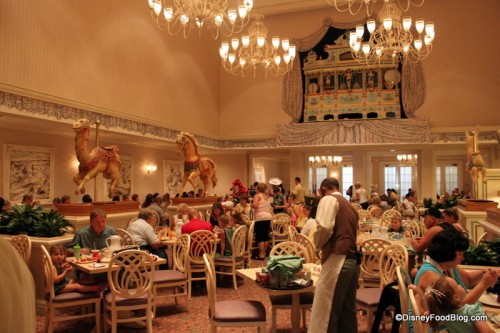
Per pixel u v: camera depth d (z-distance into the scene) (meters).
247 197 11.06
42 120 8.27
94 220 5.39
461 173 18.47
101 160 7.36
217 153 17.53
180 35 13.83
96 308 4.55
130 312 5.13
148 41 12.03
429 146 14.56
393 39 9.67
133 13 11.37
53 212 5.77
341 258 3.46
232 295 6.21
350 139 14.80
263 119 16.39
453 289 2.39
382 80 15.12
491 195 7.74
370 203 13.24
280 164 22.52
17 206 5.83
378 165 16.91
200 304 5.71
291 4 15.98
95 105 9.75
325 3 15.70
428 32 9.35
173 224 7.75
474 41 14.41
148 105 11.95
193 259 6.10
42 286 5.34
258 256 9.11
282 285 3.71
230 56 11.46
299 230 8.91
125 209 7.77
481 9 14.40
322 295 3.47
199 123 15.10
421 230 8.21
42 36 8.34
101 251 5.02
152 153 14.23
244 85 16.72
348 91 15.37
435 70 14.66
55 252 4.61
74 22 9.23
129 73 11.12
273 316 4.21
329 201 3.53
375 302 4.00
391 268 4.61
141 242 6.15
